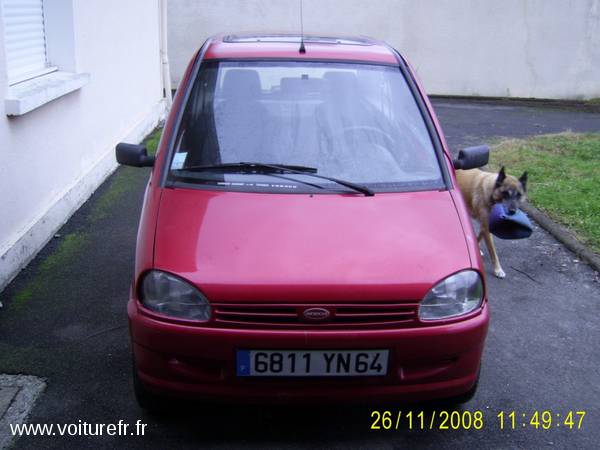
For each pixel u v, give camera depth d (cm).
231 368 281
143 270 293
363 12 1408
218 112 376
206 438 315
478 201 534
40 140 544
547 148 962
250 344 276
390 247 302
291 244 300
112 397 345
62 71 637
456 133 1110
